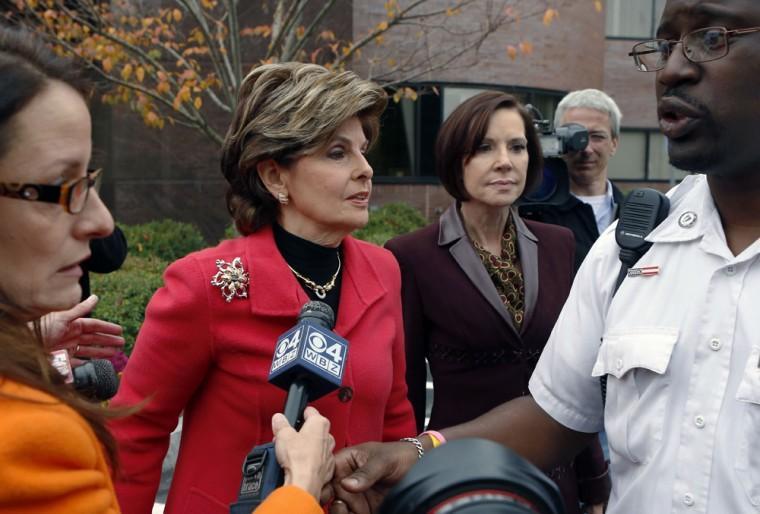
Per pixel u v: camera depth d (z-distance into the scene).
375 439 2.21
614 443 1.68
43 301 1.33
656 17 18.02
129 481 2.08
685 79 1.56
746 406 1.49
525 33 13.95
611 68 17.97
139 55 6.96
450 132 3.14
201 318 2.07
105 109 11.96
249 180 2.20
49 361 1.35
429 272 3.07
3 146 1.23
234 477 2.08
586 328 1.82
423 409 3.14
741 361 1.52
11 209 1.27
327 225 2.18
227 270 2.09
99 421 1.34
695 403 1.54
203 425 2.13
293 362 1.65
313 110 2.07
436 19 11.98
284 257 2.22
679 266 1.64
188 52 7.29
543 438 1.92
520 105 3.22
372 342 2.22
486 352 3.01
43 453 1.15
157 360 2.08
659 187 18.56
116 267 3.60
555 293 3.12
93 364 2.00
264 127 2.11
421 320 3.08
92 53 6.73
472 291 3.03
